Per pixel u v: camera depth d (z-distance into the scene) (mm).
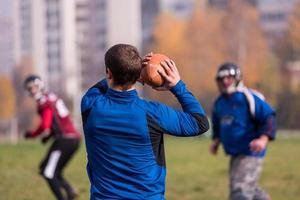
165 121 9164
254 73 133250
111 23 196625
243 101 16531
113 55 9102
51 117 19938
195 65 140625
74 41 162375
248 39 139500
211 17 146625
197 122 9242
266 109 16312
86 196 21453
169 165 31219
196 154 37500
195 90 137250
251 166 16672
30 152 38188
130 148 9117
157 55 9461
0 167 29812
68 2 177375
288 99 118500
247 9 142125
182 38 146250
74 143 20281
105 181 9164
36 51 168625
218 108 17203
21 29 167375
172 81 9336
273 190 23125
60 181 20281
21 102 141375
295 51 139500
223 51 140625
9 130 133875
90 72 158625
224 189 23516
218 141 18000
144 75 9328
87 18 194125
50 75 165375
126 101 9211
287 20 157500
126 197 9062
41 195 21906
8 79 145750
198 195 22109
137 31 199500
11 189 23078
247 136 16609
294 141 50188
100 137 9195
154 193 9133
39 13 171750
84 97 9586
